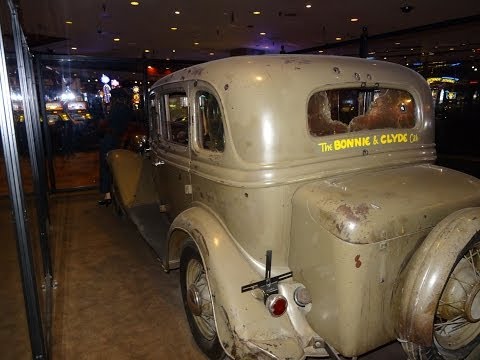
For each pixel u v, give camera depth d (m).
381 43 12.27
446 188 2.01
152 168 4.16
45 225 3.37
